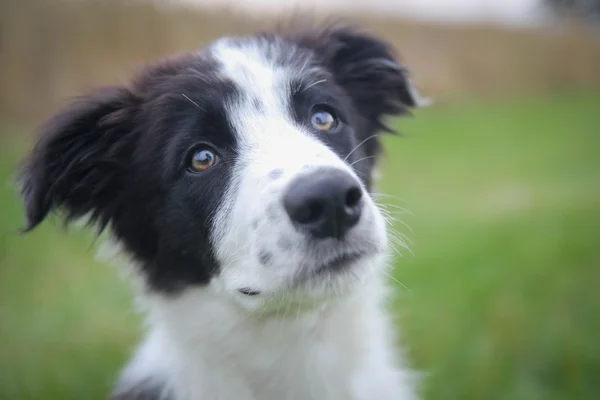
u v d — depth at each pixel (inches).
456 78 104.0
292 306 15.2
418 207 37.8
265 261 14.2
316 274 14.1
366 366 16.9
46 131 16.8
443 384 21.2
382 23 99.6
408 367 20.7
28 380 23.1
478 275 26.7
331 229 13.8
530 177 45.6
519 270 27.0
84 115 16.9
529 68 111.7
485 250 29.4
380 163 19.3
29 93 71.1
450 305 24.7
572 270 26.9
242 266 14.9
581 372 21.4
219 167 15.5
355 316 16.5
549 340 22.5
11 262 31.9
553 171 47.2
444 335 23.2
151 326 17.8
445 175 46.9
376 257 14.5
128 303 27.3
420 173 47.8
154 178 16.2
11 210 38.3
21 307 27.7
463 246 30.1
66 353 24.5
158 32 70.5
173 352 16.9
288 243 13.9
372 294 16.9
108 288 28.9
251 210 14.4
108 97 17.2
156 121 16.3
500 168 49.1
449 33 105.9
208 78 16.1
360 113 18.5
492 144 60.1
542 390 21.0
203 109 15.7
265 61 16.7
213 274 15.8
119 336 25.3
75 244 34.2
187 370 16.8
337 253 14.0
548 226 32.9
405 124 70.1
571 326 23.1
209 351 16.5
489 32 110.0
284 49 17.4
